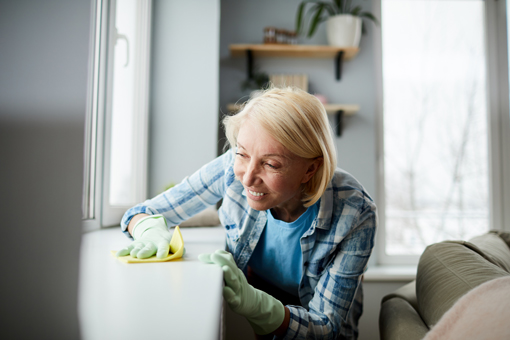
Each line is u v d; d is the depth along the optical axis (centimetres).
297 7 238
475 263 75
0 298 17
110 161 128
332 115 235
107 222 125
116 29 130
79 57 21
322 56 234
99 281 48
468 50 252
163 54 179
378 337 207
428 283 78
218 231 126
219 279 50
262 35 236
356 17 223
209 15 181
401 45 250
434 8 253
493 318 45
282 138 61
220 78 232
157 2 180
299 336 69
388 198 244
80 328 23
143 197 166
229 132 72
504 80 250
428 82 250
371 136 234
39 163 19
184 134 177
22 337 18
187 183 90
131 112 161
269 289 104
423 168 246
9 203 18
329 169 68
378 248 238
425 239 243
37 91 19
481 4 254
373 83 236
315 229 81
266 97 65
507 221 245
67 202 20
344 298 80
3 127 18
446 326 50
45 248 19
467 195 247
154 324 32
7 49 18
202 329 31
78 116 21
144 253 64
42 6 19
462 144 249
